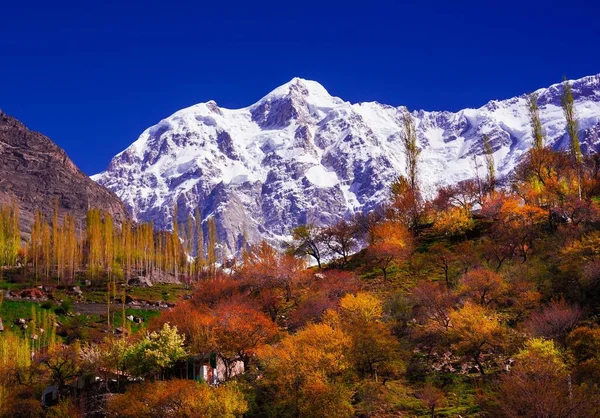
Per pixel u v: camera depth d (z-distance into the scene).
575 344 76.38
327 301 107.25
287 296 122.12
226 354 93.44
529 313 92.44
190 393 76.56
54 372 97.31
